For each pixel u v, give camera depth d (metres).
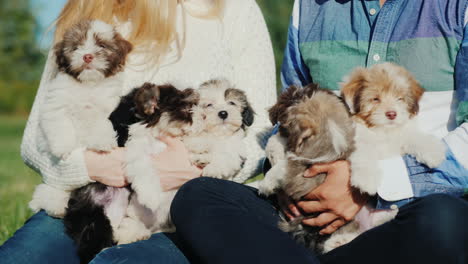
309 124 1.10
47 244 1.10
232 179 1.23
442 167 1.06
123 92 1.26
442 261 0.93
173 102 1.19
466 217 0.94
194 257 1.01
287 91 1.17
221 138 1.22
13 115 11.10
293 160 1.11
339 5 1.23
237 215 0.99
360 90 1.15
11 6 11.38
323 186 1.07
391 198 1.06
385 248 0.97
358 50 1.20
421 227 0.95
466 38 1.11
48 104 1.21
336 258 1.00
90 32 1.24
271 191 1.12
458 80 1.12
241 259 0.95
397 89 1.13
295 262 0.94
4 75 11.34
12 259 1.06
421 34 1.14
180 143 1.19
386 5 1.18
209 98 1.24
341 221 1.07
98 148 1.16
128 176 1.15
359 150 1.09
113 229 1.16
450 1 1.13
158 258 1.00
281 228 1.07
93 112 1.22
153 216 1.17
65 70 1.23
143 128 1.19
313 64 1.24
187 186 1.05
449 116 1.13
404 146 1.11
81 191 1.17
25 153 1.22
